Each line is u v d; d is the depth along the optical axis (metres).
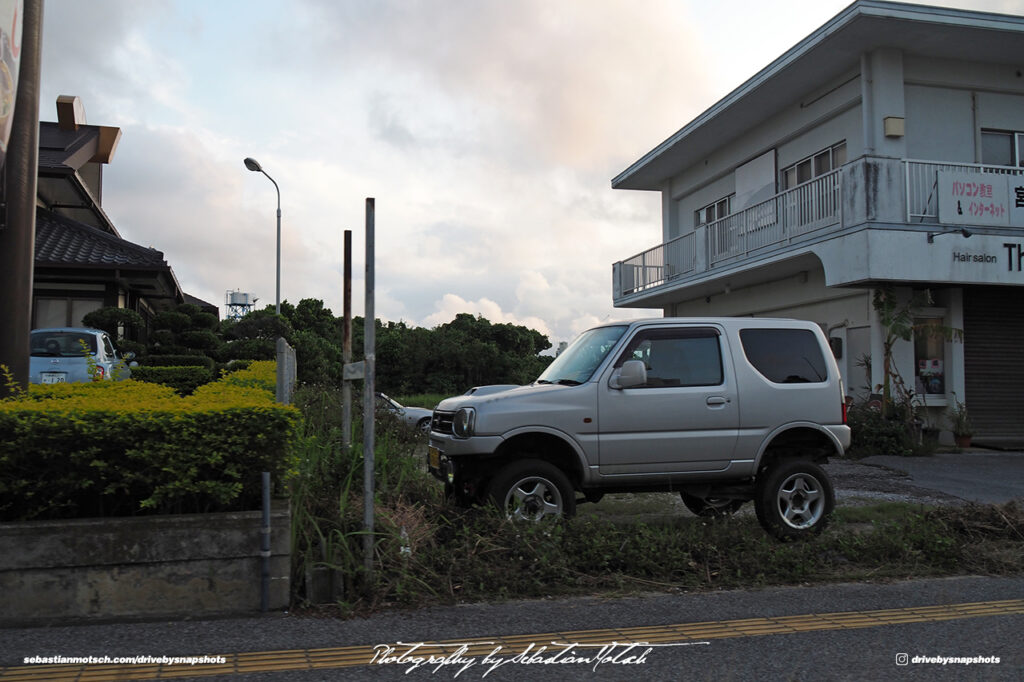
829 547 6.21
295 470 5.32
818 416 6.91
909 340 13.84
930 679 3.81
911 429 13.65
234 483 4.90
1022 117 15.70
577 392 6.45
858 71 15.10
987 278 13.27
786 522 6.62
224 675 3.76
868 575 5.71
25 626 4.38
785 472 6.68
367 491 5.13
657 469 6.55
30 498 4.71
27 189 7.09
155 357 17.47
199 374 14.81
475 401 6.44
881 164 13.22
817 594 5.28
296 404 8.84
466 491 6.52
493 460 6.46
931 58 15.05
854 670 3.92
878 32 13.86
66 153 21.95
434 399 27.69
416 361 36.47
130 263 18.98
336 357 30.48
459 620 4.64
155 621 4.51
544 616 4.74
